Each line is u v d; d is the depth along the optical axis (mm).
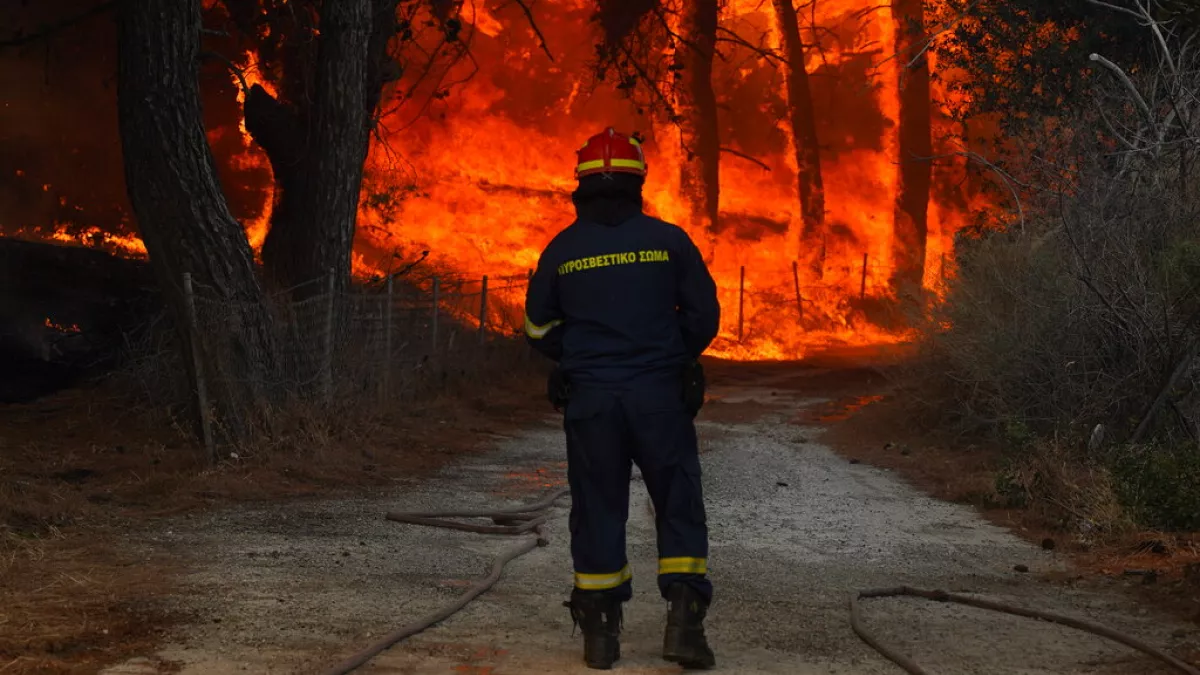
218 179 11602
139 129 11258
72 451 10711
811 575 6863
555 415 15969
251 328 11305
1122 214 10547
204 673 4613
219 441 10773
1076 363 10734
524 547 7336
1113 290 10242
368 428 12258
